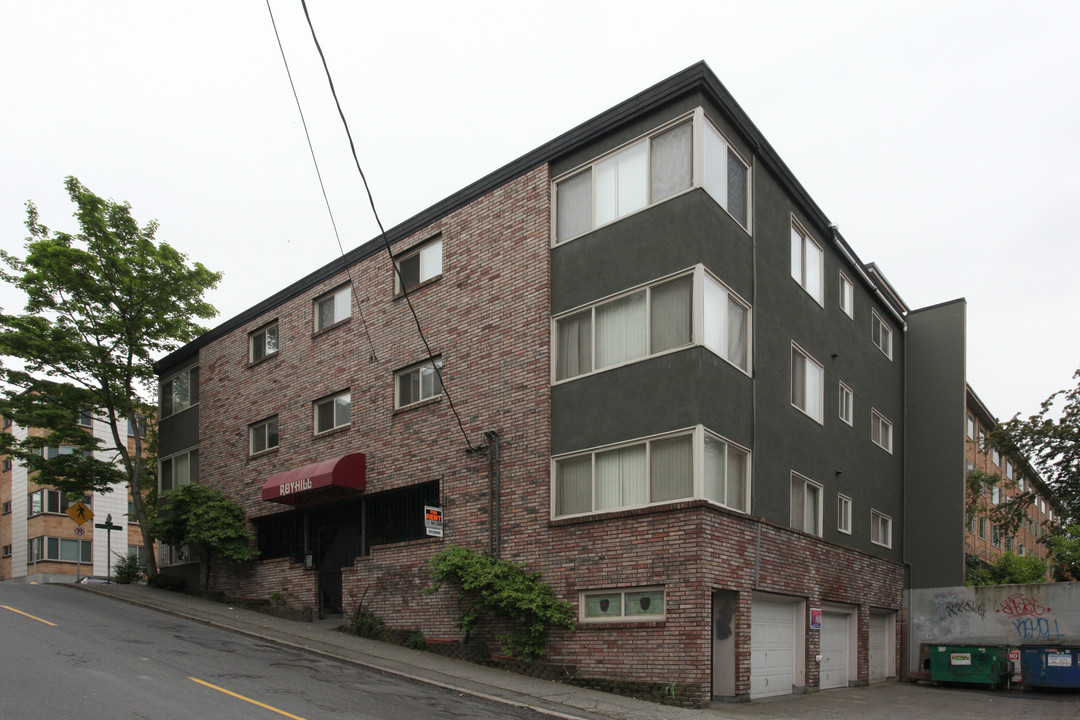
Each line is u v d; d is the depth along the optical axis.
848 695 17.12
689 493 14.20
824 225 20.61
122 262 26.12
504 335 17.89
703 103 15.41
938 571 24.61
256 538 24.81
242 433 25.84
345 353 22.25
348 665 15.08
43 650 13.63
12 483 52.78
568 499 16.11
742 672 14.37
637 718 12.01
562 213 17.42
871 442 23.16
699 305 14.63
